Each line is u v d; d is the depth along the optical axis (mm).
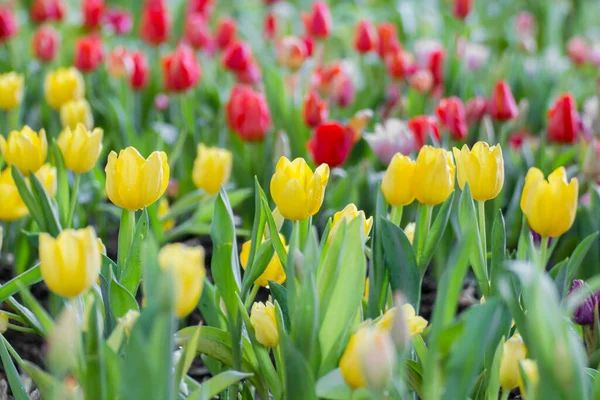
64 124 1939
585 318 1448
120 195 1363
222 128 2209
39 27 2928
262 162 2061
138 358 1126
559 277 1468
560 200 1350
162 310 1127
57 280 1197
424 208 1413
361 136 2170
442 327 1194
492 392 1335
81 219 1859
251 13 4020
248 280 1376
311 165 2061
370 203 1956
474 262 1419
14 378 1338
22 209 1598
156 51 2664
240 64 2432
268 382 1360
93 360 1183
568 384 1119
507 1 4227
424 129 1894
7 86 1956
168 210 1951
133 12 3668
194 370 1717
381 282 1408
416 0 4098
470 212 1388
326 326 1278
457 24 3354
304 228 1356
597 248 1800
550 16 3988
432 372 1188
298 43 2348
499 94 2004
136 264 1383
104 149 2049
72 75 2055
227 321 1380
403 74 2469
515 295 1298
